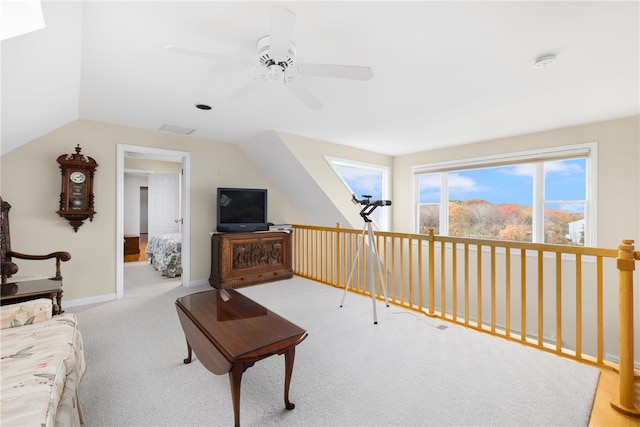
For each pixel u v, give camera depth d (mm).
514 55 2027
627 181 3355
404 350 2273
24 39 1469
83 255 3395
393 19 1635
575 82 2455
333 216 5211
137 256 6898
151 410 1622
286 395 1620
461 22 1661
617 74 2299
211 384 1865
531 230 4211
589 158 3635
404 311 3131
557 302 2238
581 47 1913
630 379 1561
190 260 4281
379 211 5719
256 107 3090
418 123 3662
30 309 1802
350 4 1507
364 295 3715
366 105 3023
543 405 1635
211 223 4500
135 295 3771
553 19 1626
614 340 3465
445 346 2340
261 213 4473
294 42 1868
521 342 2400
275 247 4512
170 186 6570
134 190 7996
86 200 3336
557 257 2230
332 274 4223
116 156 3633
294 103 2975
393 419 1544
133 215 7988
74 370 1521
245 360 1378
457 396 1723
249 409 1630
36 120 2635
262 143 4359
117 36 1790
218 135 4238
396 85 2535
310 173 4402
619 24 1658
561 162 3926
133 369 2029
